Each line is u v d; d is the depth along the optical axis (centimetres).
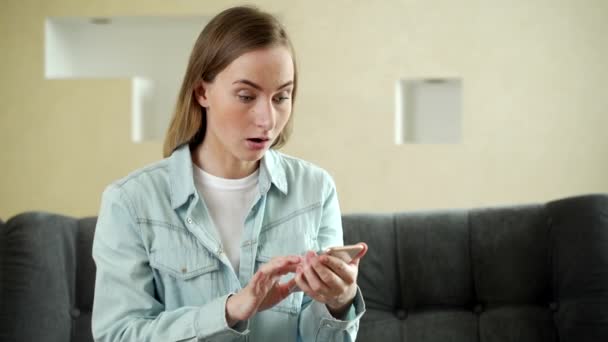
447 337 233
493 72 443
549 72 439
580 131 438
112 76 497
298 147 457
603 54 435
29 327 218
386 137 452
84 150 467
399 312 236
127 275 172
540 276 235
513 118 443
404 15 448
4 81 470
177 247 175
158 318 165
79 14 466
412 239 238
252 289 155
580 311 227
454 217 241
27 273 222
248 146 165
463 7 444
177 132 179
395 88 450
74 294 230
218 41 164
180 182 176
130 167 465
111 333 168
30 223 226
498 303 236
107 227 176
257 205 179
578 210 233
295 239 181
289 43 167
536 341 231
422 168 450
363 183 454
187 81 174
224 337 160
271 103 163
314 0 455
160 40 496
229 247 178
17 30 469
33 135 470
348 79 454
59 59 483
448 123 477
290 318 177
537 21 439
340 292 155
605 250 228
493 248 236
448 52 446
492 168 445
